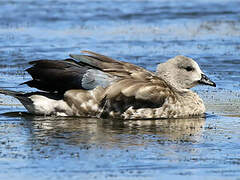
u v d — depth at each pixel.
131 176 10.69
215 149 12.44
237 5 34.53
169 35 27.38
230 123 14.94
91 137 13.11
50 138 12.94
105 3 34.69
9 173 10.69
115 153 11.92
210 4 34.75
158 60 22.33
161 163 11.43
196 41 26.16
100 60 15.49
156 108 15.39
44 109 15.12
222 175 10.84
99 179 10.48
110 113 15.20
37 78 14.99
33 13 31.14
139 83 15.17
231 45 25.39
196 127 14.46
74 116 15.21
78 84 15.09
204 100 17.53
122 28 28.64
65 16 30.84
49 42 25.20
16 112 15.52
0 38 25.88
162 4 34.81
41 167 11.02
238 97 17.89
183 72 16.62
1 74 20.02
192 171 11.02
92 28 28.44
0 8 32.00
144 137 13.28
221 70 21.34
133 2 35.16
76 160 11.42
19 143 12.49
